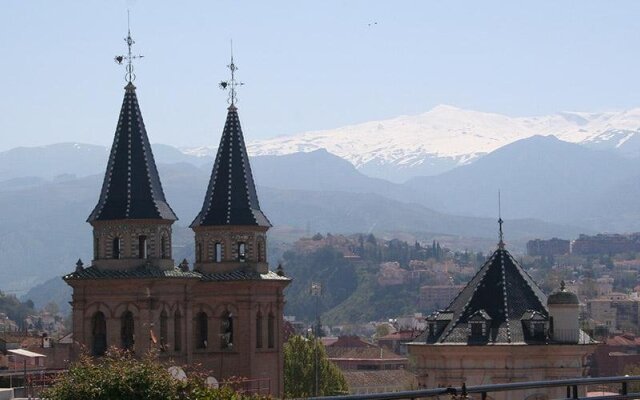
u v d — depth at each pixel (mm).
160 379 150875
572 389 119688
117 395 149375
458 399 109500
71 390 150750
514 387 109688
